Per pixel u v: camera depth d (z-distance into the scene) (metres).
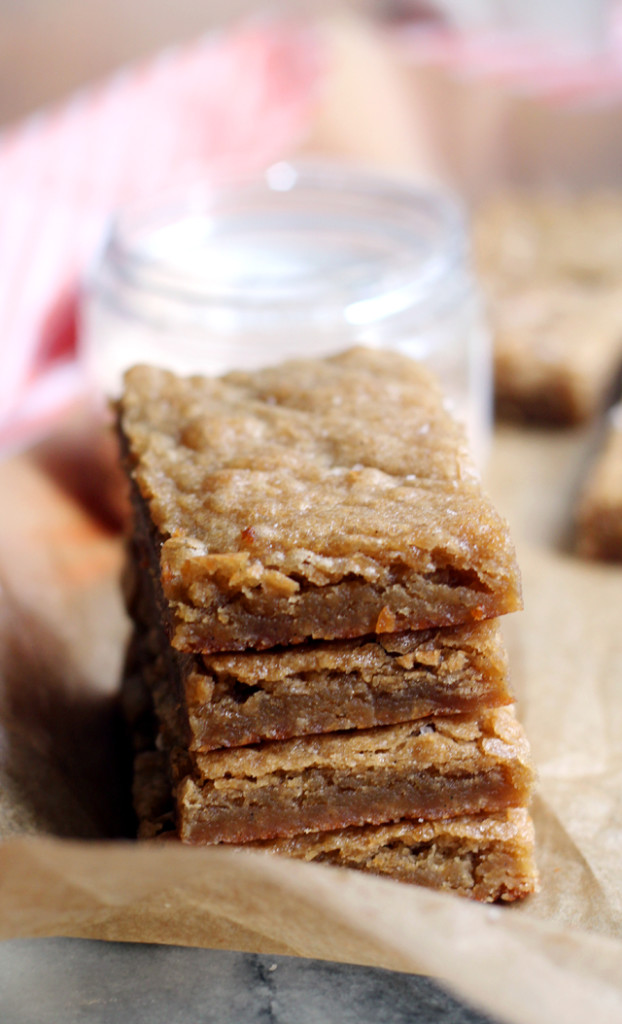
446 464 0.33
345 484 0.33
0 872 0.29
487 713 0.32
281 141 0.65
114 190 0.59
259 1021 0.31
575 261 0.59
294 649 0.32
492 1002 0.28
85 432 0.44
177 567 0.31
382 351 0.37
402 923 0.29
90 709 0.37
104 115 0.64
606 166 0.69
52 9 0.70
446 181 0.69
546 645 0.39
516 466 0.48
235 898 0.30
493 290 0.56
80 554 0.41
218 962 0.32
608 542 0.42
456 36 0.71
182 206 0.46
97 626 0.39
